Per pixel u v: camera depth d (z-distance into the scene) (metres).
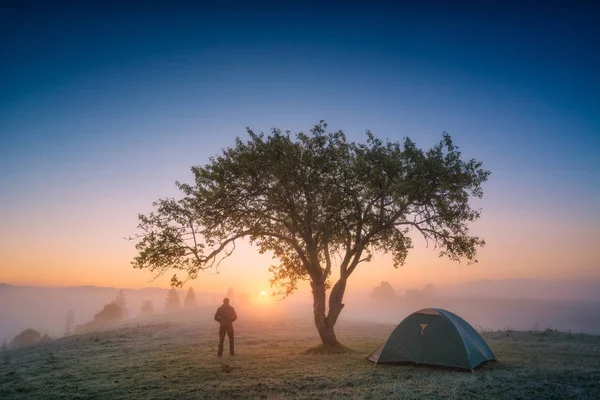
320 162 16.50
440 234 17.03
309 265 17.50
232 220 16.83
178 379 11.30
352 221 17.25
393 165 15.70
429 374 11.63
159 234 15.50
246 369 12.73
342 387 10.16
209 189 16.66
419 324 13.53
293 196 17.45
